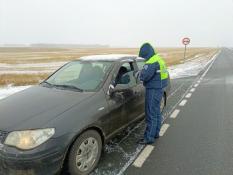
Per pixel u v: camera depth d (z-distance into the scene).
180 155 3.83
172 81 12.23
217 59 32.34
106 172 3.31
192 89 9.84
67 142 2.84
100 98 3.56
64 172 3.20
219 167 3.46
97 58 4.66
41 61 30.42
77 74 4.32
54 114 3.00
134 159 3.69
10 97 3.87
